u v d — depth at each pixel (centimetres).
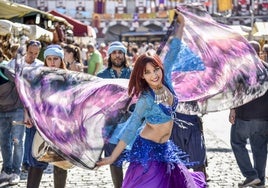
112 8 5819
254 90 746
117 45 818
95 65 1716
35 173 743
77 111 600
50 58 757
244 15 5266
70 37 2061
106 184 917
